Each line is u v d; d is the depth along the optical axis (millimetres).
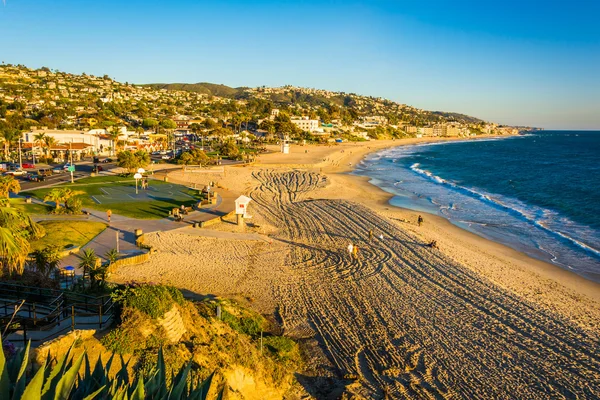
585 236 44812
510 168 114062
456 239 42344
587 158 150000
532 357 19516
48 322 14477
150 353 12523
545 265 35281
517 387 17312
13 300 15789
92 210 44812
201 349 14156
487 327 22203
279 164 101625
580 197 67688
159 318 13781
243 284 27156
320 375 17641
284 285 27219
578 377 18094
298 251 34469
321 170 98125
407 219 50625
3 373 5430
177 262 30531
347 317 22969
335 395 16203
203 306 19812
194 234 38062
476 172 104188
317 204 54188
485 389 17109
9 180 41969
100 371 7062
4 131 90688
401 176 93312
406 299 25391
